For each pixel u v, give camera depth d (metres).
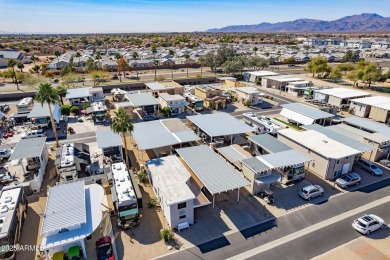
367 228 28.50
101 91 73.88
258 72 107.94
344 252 26.44
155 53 166.00
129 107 64.19
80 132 55.78
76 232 25.23
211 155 39.41
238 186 31.67
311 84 88.56
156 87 77.88
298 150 43.50
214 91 74.44
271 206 33.44
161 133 46.72
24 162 43.44
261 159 37.16
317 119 55.47
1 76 99.31
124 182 33.09
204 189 36.41
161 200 31.47
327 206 33.47
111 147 43.28
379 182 38.78
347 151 39.50
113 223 30.36
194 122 52.97
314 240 28.02
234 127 50.50
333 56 157.00
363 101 66.50
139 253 26.28
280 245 27.38
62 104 70.81
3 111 68.12
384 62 151.50
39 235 28.81
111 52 169.12
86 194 30.75
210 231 29.22
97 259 25.38
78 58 132.50
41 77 103.25
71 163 37.59
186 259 25.67
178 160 37.50
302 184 38.22
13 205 29.00
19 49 181.62
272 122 56.47
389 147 44.47
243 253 26.38
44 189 36.69
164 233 27.67
